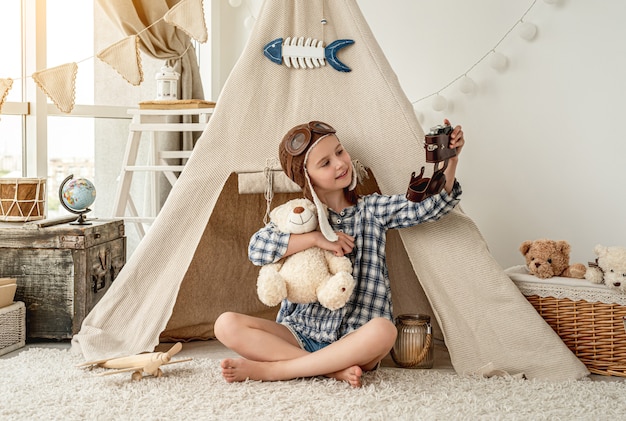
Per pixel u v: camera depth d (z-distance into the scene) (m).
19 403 1.62
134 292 2.11
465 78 2.95
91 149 3.22
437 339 2.41
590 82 2.78
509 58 2.93
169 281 2.10
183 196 2.11
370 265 1.99
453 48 3.04
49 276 2.33
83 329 2.09
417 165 2.07
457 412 1.57
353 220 2.02
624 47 2.71
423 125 3.13
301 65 2.15
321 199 2.02
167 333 2.38
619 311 1.98
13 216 2.48
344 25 2.18
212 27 3.46
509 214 2.97
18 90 2.90
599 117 2.78
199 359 2.07
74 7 3.14
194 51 3.29
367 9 3.20
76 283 2.33
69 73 2.29
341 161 1.94
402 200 1.99
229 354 2.20
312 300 1.92
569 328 2.04
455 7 3.02
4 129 2.89
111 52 2.26
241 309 2.46
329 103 2.15
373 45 2.16
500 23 2.93
